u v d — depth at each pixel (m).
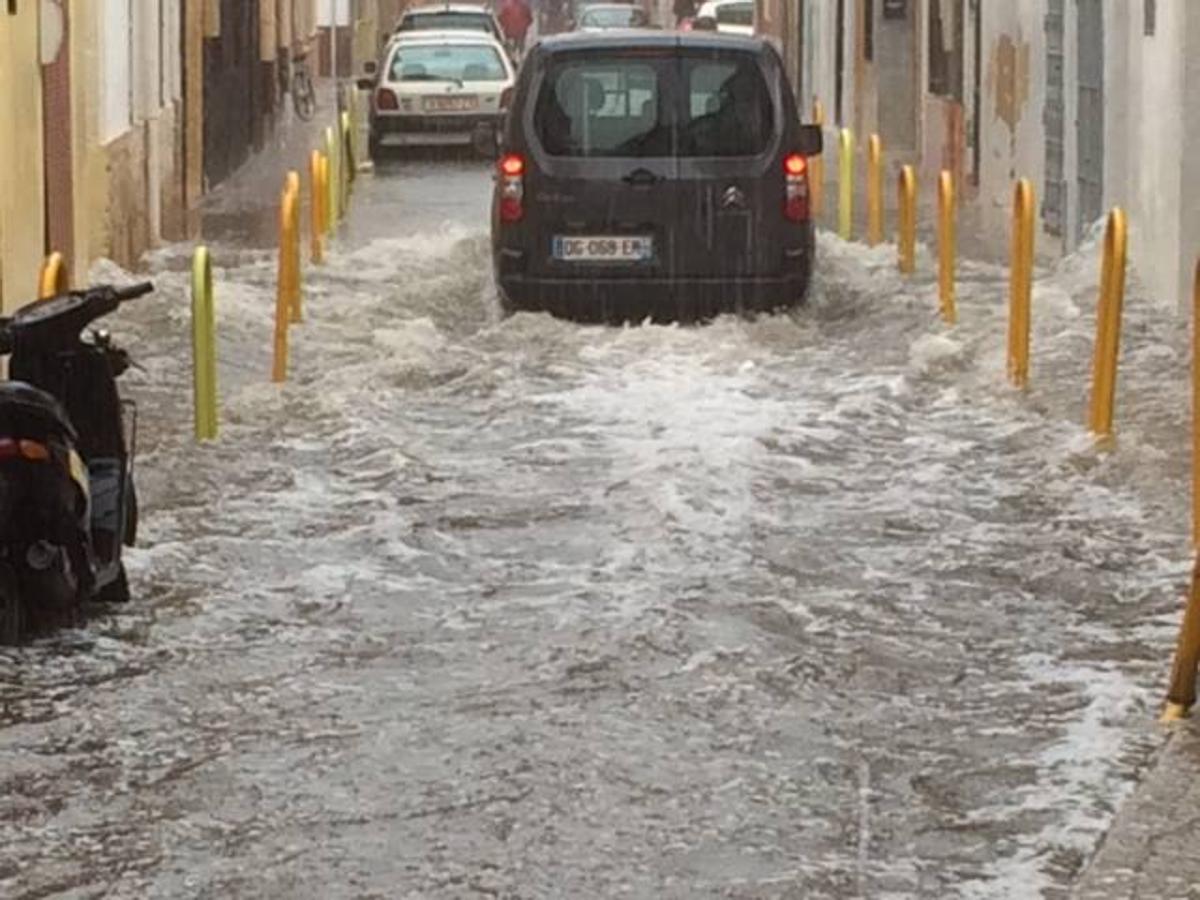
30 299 26.78
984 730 14.06
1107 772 13.23
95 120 33.34
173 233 41.28
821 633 16.05
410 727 14.10
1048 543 18.44
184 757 13.68
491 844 12.25
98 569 16.31
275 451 22.00
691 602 16.66
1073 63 36.16
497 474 21.03
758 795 12.94
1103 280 21.47
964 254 37.06
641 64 29.20
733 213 29.12
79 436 16.94
